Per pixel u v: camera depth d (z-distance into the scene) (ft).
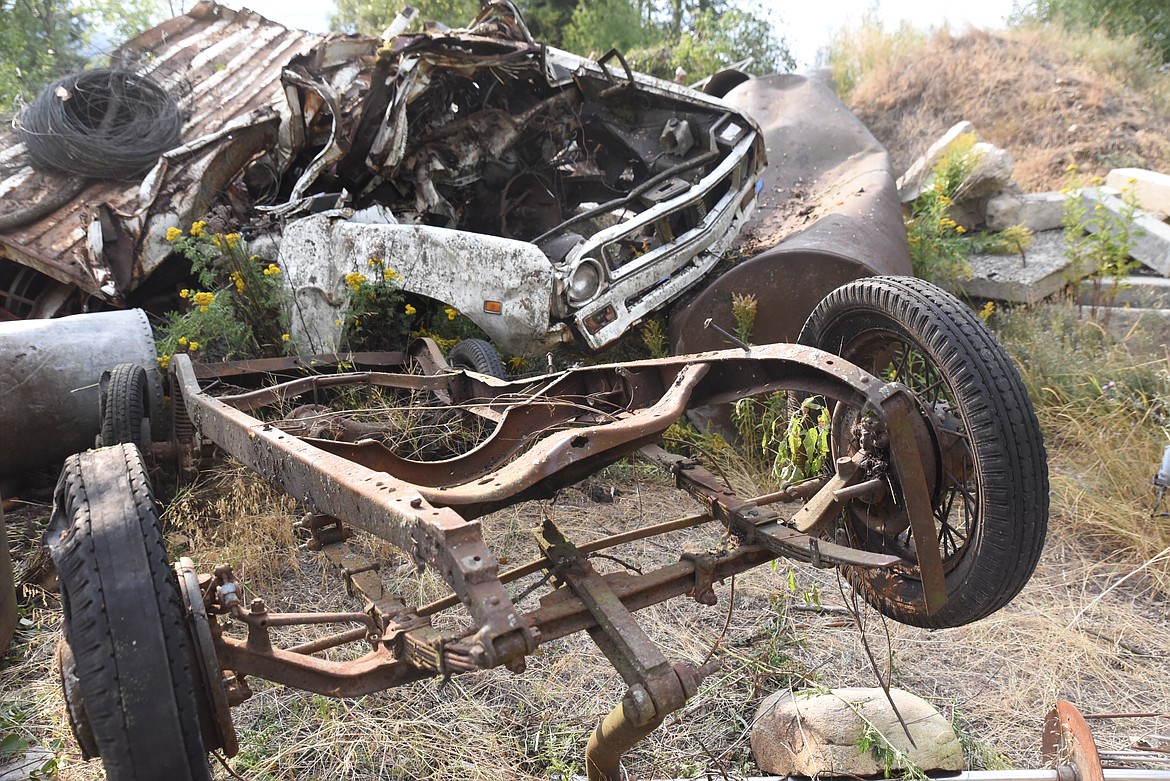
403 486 7.00
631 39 44.39
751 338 17.21
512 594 12.81
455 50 18.29
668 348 18.44
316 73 19.33
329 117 19.35
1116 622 12.24
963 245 24.57
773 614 12.22
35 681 10.91
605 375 11.28
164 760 5.93
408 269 16.87
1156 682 11.00
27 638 11.71
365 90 19.07
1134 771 8.32
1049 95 33.06
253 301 18.52
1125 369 18.03
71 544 6.47
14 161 22.74
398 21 20.11
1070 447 17.04
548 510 15.38
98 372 15.28
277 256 18.92
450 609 12.35
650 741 9.91
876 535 10.05
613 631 7.09
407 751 9.75
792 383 9.15
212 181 20.44
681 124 19.65
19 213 20.31
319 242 17.84
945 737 9.02
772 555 8.60
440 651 6.17
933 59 37.01
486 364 16.70
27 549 13.89
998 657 11.43
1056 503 15.17
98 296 19.10
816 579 13.20
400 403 16.03
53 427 15.01
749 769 9.45
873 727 8.91
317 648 8.04
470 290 16.39
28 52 36.96
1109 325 20.72
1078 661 11.36
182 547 13.48
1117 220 22.68
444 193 20.27
